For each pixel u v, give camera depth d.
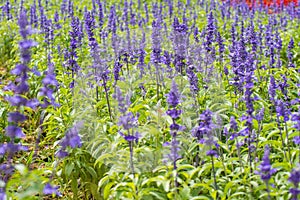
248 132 4.82
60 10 18.16
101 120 5.92
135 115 6.00
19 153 7.07
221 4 20.06
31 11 13.96
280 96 7.29
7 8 15.98
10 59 12.39
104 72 6.66
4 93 7.69
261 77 8.41
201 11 18.33
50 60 8.81
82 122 4.62
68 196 6.09
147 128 5.12
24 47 3.99
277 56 9.66
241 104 6.88
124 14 16.64
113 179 4.98
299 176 3.61
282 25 14.11
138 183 4.58
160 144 5.16
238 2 19.55
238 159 4.89
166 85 7.32
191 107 6.26
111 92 7.47
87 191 5.97
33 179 4.25
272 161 5.41
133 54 8.51
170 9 15.94
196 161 5.20
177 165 4.79
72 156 5.62
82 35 9.95
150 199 4.50
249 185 4.59
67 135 4.46
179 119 5.70
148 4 21.30
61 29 13.80
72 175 5.73
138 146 5.36
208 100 6.79
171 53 9.19
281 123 6.12
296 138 4.31
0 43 13.67
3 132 6.95
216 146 4.84
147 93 7.36
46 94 4.26
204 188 4.79
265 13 17.92
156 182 4.76
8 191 4.49
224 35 13.02
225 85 7.74
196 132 5.06
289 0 20.62
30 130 8.02
